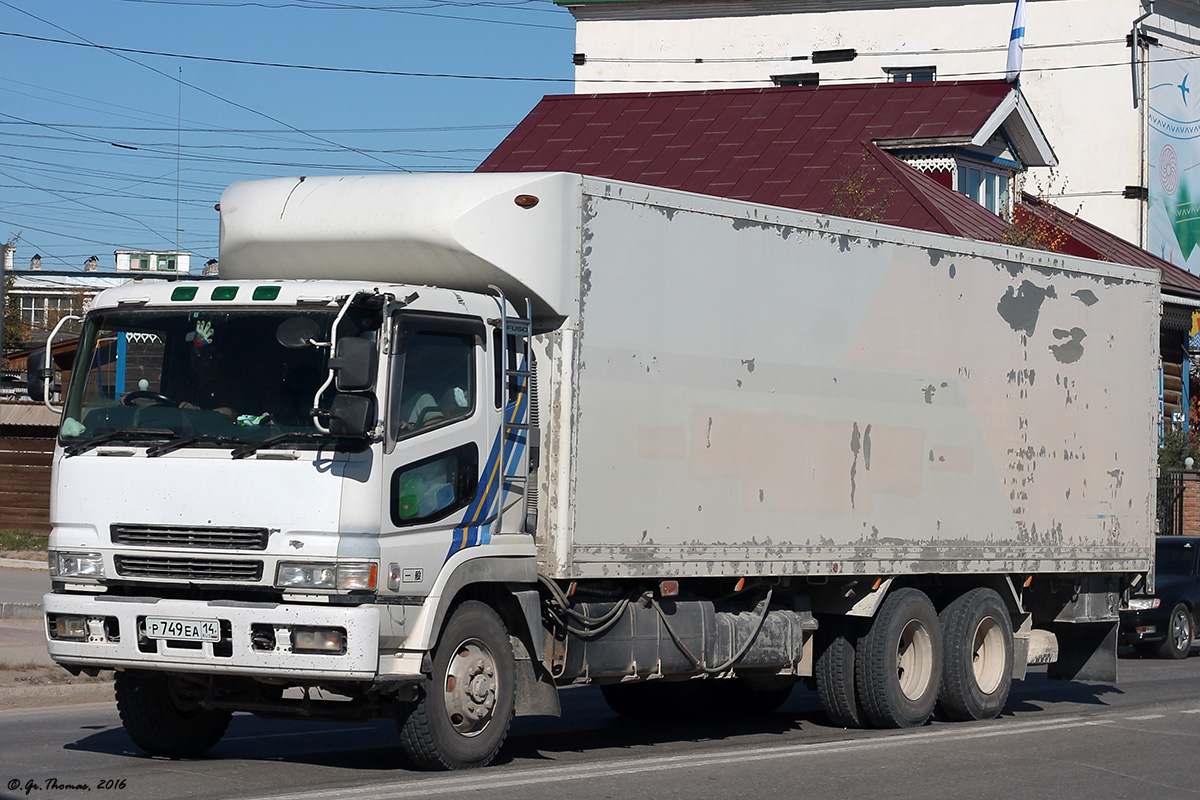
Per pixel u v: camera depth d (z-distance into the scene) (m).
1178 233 74.06
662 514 19.16
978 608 23.98
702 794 16.25
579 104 65.69
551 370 18.16
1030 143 61.28
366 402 15.59
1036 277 25.08
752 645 20.86
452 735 17.02
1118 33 72.25
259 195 18.78
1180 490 53.22
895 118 58.94
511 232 17.59
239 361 16.48
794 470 20.95
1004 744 21.19
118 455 16.45
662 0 79.38
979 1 74.81
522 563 17.67
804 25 77.69
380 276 18.25
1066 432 25.55
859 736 21.83
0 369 18.23
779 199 55.31
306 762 18.09
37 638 30.17
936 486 23.14
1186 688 30.41
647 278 19.03
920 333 22.97
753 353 20.41
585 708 25.62
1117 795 17.41
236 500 15.89
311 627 15.64
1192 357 65.00
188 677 17.44
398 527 16.19
